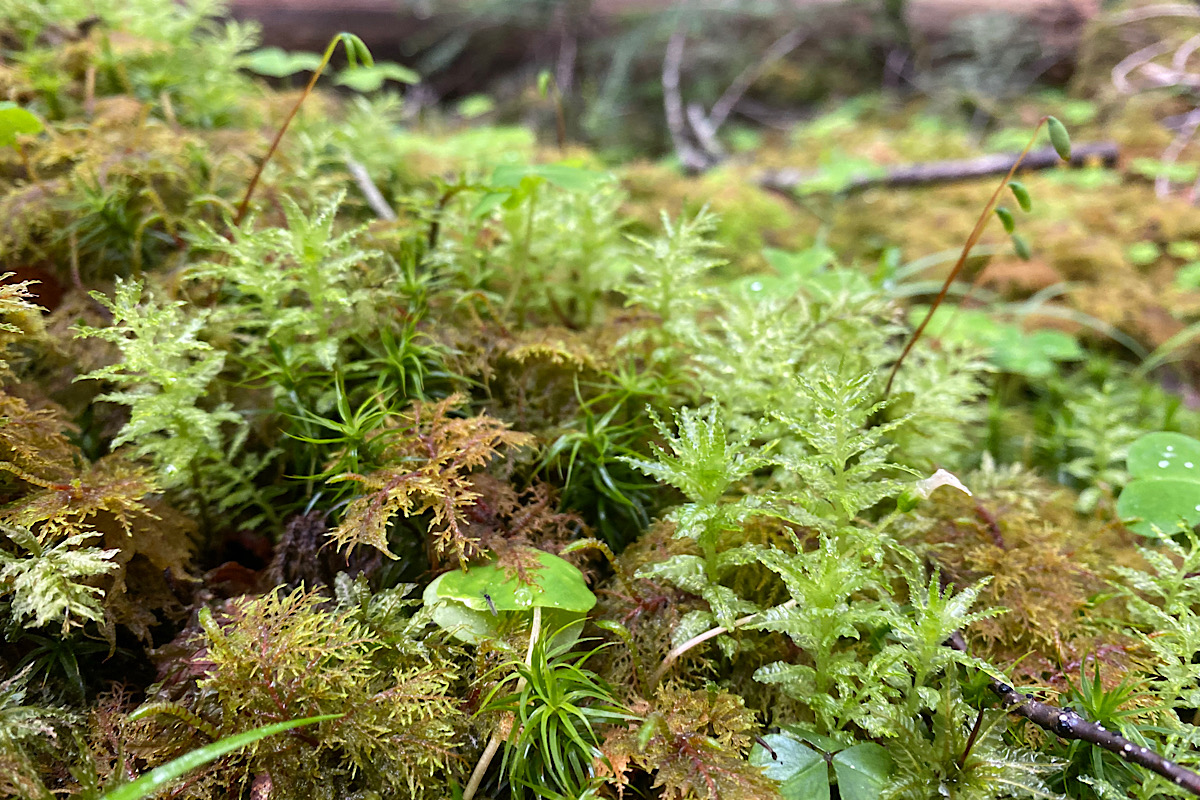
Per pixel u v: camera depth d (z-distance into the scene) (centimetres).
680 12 50
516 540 14
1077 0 53
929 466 17
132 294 14
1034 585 14
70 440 16
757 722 13
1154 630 14
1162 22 47
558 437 16
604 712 12
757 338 17
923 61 55
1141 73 44
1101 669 13
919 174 37
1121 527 17
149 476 15
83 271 18
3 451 14
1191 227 30
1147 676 14
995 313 27
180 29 24
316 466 16
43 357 16
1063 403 22
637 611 14
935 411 17
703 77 52
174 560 14
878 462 13
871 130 47
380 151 24
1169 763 11
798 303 20
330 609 14
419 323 17
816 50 54
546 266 19
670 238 17
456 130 45
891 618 12
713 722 12
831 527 13
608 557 14
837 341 18
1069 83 50
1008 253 29
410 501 13
